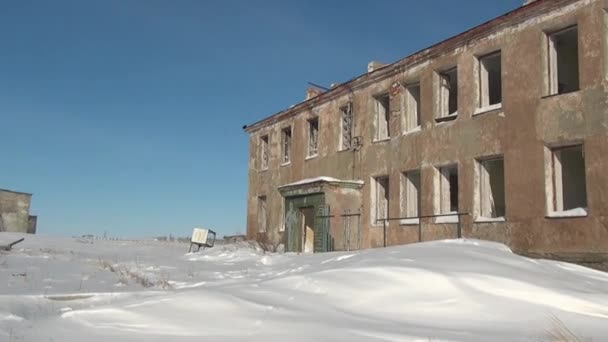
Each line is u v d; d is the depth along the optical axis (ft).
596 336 16.90
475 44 48.32
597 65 38.40
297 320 19.15
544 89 42.11
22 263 42.06
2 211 120.78
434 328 18.29
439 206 51.55
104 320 19.56
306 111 74.28
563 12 40.93
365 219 60.70
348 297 22.30
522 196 42.68
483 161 47.91
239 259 53.42
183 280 35.04
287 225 66.03
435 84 52.75
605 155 37.27
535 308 20.49
